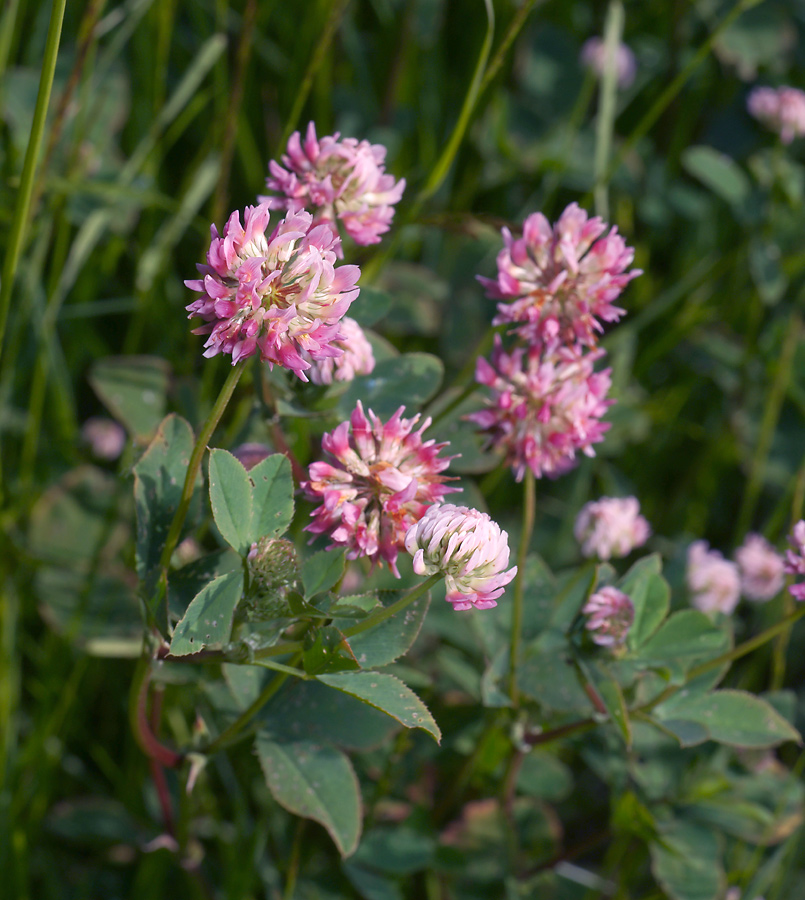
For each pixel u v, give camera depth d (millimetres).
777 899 380
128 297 426
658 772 368
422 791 377
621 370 433
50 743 375
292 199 318
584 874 378
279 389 325
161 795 350
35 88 422
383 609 302
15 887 365
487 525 292
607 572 333
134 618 388
